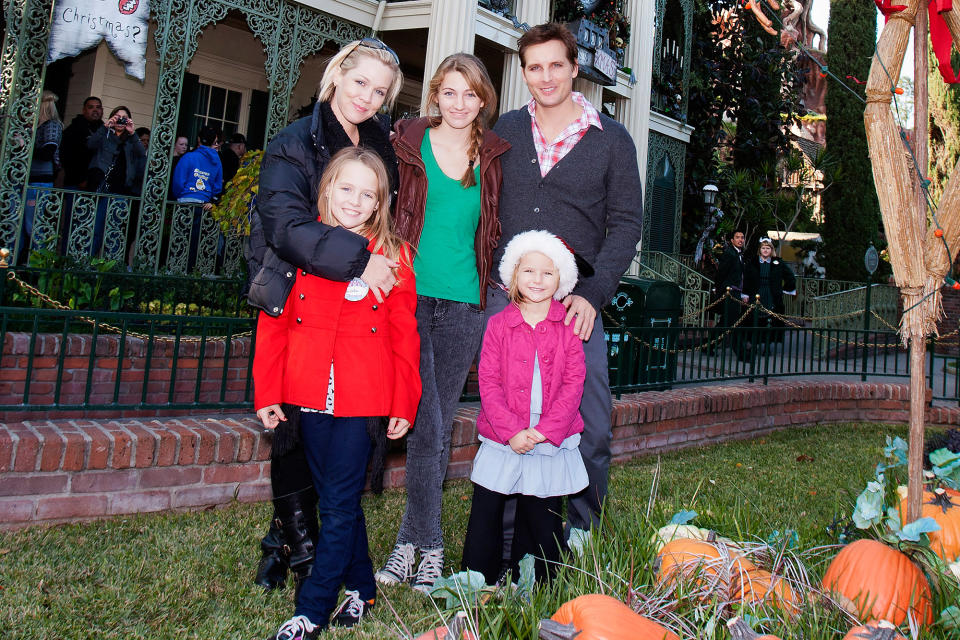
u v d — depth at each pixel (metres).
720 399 6.25
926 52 2.56
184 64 7.54
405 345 2.64
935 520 2.71
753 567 2.60
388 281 2.46
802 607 2.37
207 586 2.70
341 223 2.53
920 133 2.57
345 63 2.64
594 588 2.43
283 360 2.56
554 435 2.66
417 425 2.96
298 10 8.34
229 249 7.98
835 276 18.95
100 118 8.70
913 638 2.13
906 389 7.99
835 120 18.84
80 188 8.46
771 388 6.98
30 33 6.48
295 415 2.54
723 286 11.20
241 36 11.78
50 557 2.80
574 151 3.03
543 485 2.71
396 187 2.86
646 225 12.80
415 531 2.98
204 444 3.46
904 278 2.61
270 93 8.23
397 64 2.69
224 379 3.99
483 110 2.98
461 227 3.01
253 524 3.34
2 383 4.56
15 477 3.04
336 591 2.44
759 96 15.47
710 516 3.22
